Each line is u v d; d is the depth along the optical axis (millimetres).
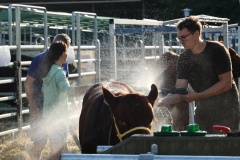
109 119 6250
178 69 7156
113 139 6094
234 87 7094
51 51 7891
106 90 5988
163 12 34031
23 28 17828
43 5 35156
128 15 34906
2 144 10555
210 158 3492
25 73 11508
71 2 34438
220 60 6848
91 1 34219
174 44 16953
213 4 34250
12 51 11203
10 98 11078
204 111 7117
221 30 11633
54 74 7875
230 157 3480
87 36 18750
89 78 13617
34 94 8289
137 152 4023
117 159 3645
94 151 6559
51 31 19297
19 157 9789
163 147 4016
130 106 5738
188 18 6906
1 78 11133
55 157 8102
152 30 10273
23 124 11547
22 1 34719
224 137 3955
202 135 4047
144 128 5648
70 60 12391
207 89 6875
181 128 8758
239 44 11664
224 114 7059
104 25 18953
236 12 34438
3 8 11133
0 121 11070
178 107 8695
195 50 6910
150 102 6043
